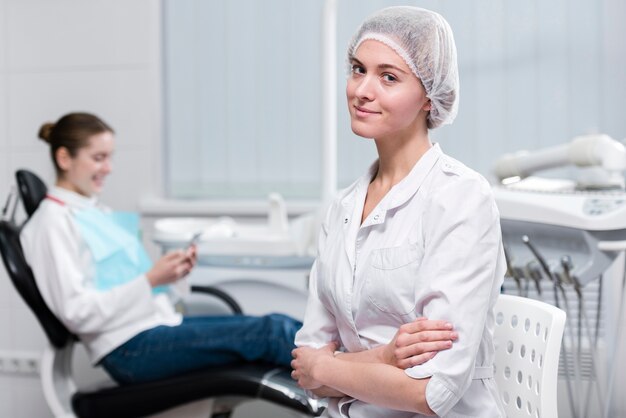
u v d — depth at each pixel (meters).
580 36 2.76
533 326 1.31
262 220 3.08
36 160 3.30
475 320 1.17
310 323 1.43
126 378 2.25
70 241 2.27
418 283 1.21
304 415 2.08
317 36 3.03
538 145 2.82
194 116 3.16
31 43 3.28
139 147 3.21
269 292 2.64
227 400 2.44
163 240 2.62
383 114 1.27
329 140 2.40
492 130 2.86
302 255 2.52
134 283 2.25
